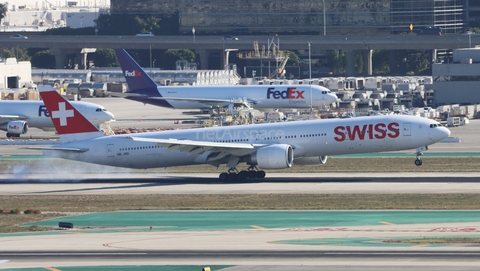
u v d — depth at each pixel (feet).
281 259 615.98
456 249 638.53
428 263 589.32
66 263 622.95
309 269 578.25
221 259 622.13
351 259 609.01
